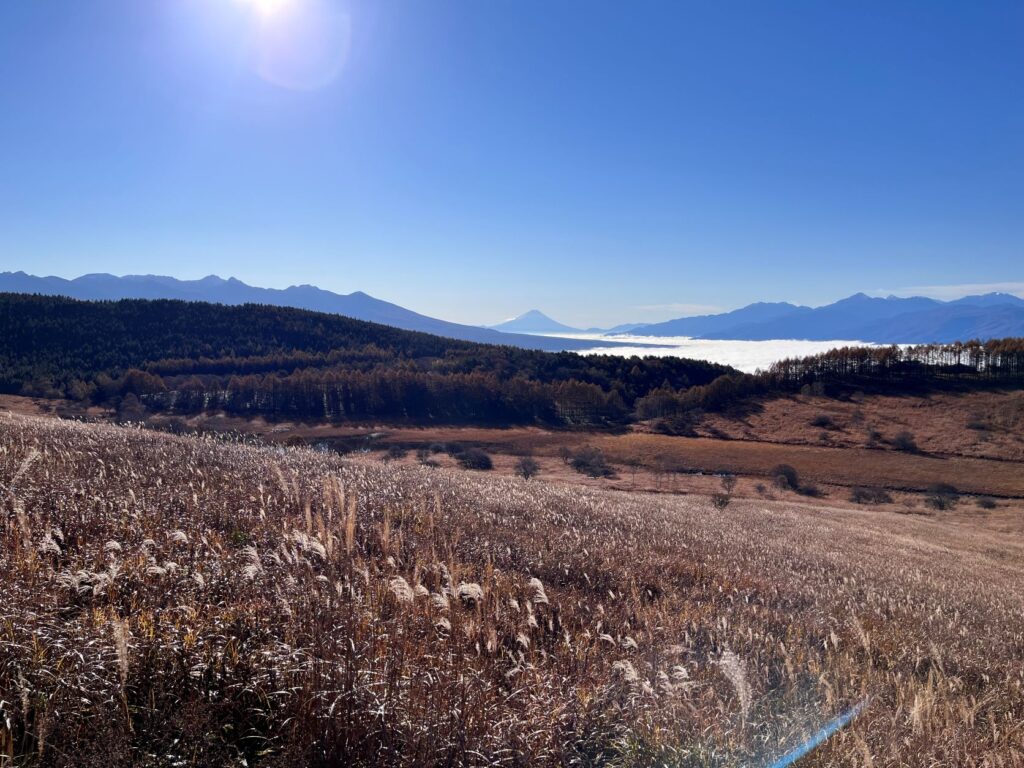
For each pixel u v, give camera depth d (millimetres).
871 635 8547
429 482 15148
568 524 12938
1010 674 7852
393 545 7555
